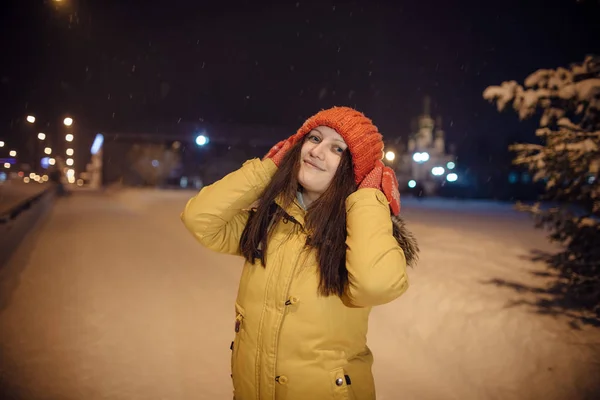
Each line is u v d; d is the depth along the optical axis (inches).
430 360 143.3
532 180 195.0
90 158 2026.3
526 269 260.8
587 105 181.2
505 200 1142.3
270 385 55.9
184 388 118.6
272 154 65.1
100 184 1611.7
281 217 60.6
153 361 132.6
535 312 186.4
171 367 129.4
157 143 1673.2
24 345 139.9
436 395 122.1
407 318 177.9
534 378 133.2
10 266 231.1
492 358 145.6
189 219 62.4
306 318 55.7
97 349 138.8
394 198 58.3
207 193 63.1
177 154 1697.8
